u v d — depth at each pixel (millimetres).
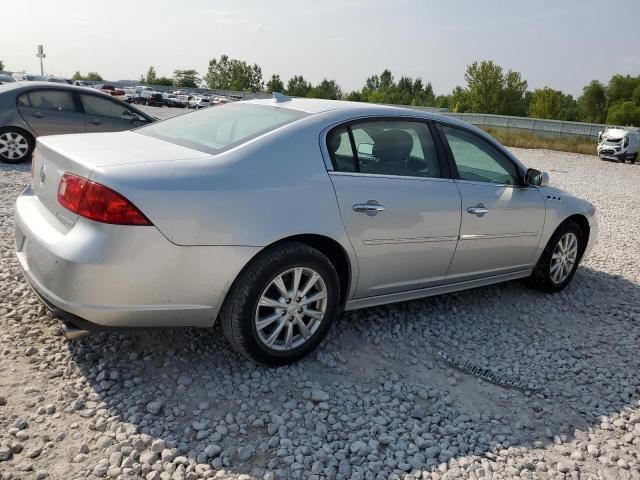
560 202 4883
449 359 3688
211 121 3662
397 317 4227
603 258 6715
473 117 41906
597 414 3201
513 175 4562
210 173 2889
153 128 3820
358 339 3795
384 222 3496
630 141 28000
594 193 14125
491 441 2830
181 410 2797
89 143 3193
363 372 3395
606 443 2934
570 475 2641
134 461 2420
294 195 3100
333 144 3391
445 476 2527
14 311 3607
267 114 3578
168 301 2797
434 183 3850
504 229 4363
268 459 2527
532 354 3893
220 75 97750
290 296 3166
